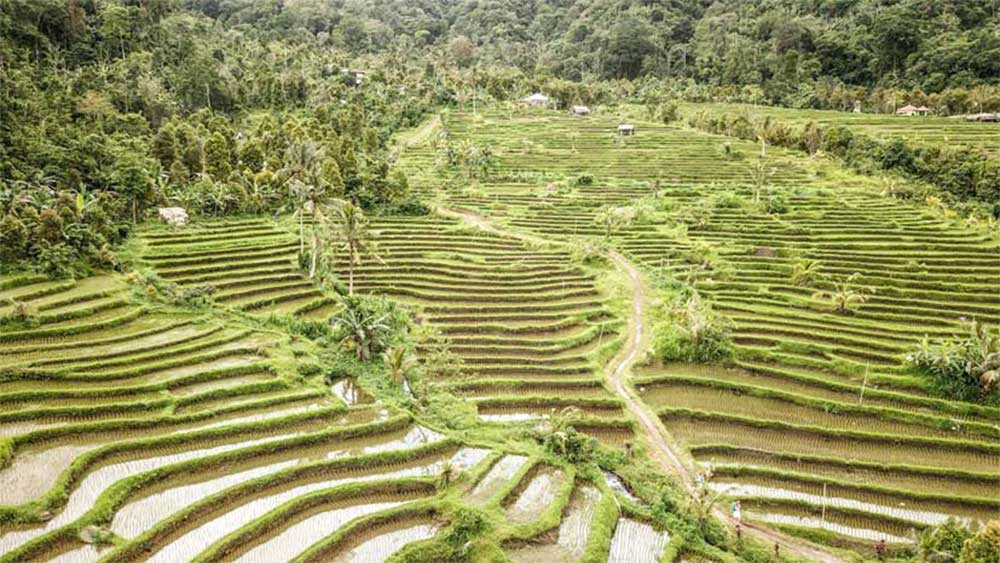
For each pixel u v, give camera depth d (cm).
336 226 6209
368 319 4738
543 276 6288
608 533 3219
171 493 3328
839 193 8344
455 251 6806
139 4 12200
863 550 3272
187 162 8006
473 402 4306
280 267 6006
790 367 4872
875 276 6116
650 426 4156
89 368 4219
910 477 3797
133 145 7606
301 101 11969
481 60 17888
